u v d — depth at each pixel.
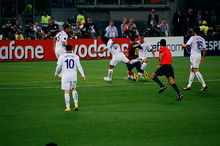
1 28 103.88
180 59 88.69
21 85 57.38
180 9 111.75
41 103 46.94
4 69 72.38
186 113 42.88
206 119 40.62
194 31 53.94
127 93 52.41
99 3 115.56
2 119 40.41
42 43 84.31
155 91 53.69
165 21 100.31
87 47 86.38
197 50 53.91
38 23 92.38
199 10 107.50
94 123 39.12
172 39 92.19
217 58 91.19
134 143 33.56
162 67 48.72
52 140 34.25
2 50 82.06
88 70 71.62
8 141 33.97
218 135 35.72
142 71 60.81
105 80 61.00
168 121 39.91
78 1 116.06
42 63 80.62
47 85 57.38
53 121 39.75
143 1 112.50
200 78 53.78
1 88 55.22
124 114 42.41
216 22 111.69
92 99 49.06
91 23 94.50
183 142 33.91
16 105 45.97
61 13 113.19
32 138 34.75
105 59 87.44
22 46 83.12
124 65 79.00
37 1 110.44
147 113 42.81
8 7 106.56
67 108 43.34
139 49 61.25
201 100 48.91
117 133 36.16
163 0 110.88
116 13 114.94
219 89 55.31
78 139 34.53
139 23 111.69
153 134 35.91
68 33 61.56
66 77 42.75
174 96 50.94
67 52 42.84
